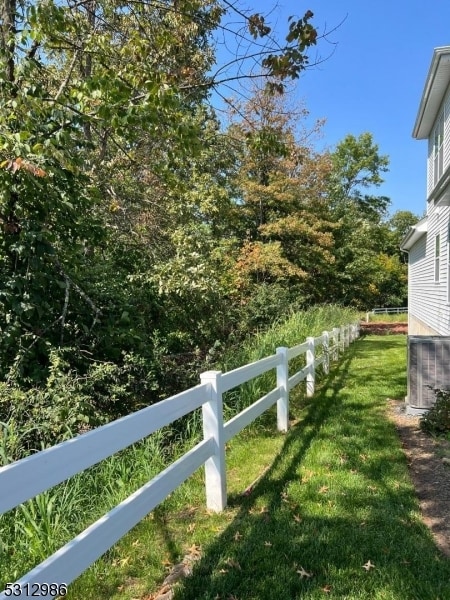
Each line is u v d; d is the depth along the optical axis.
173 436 5.27
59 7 5.43
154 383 6.14
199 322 9.00
